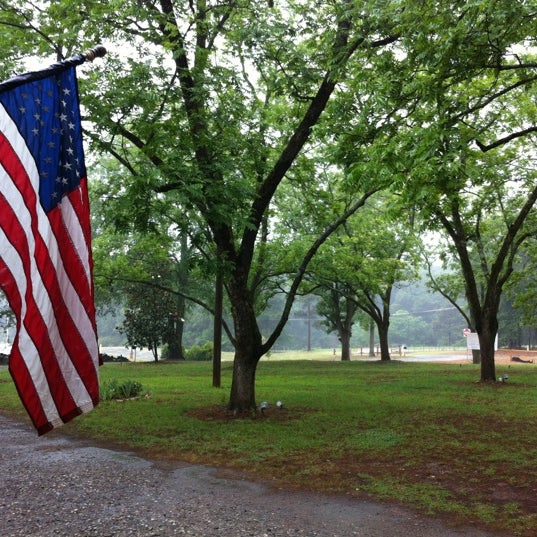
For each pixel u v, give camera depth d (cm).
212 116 1161
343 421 1126
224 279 1191
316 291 3944
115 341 8850
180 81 1173
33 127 457
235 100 1172
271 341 1259
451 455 849
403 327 9688
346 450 887
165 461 841
